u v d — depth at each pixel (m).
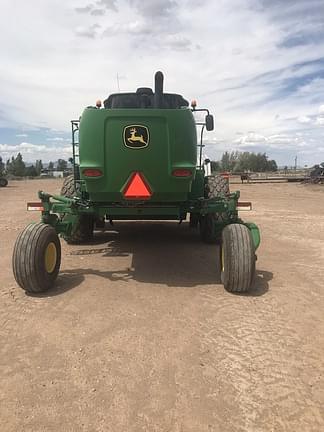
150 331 4.07
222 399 3.00
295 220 11.32
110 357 3.57
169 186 5.25
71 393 3.07
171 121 5.02
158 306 4.71
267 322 4.29
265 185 30.88
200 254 7.22
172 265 6.48
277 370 3.38
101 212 5.75
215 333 4.03
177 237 8.78
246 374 3.32
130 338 3.92
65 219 6.12
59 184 39.09
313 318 4.41
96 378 3.26
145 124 5.02
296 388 3.14
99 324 4.23
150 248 7.69
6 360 3.53
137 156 5.09
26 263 4.86
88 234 7.98
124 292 5.18
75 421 2.78
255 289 5.30
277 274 5.97
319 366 3.45
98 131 5.05
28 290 5.01
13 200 18.84
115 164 5.12
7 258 6.87
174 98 7.69
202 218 8.00
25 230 5.03
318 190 24.56
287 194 21.64
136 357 3.58
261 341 3.87
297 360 3.54
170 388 3.13
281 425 2.74
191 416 2.82
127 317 4.40
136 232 9.39
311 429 2.71
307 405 2.94
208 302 4.84
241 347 3.75
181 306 4.71
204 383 3.20
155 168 5.14
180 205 5.77
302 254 7.18
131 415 2.84
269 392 3.09
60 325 4.20
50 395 3.05
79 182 6.52
